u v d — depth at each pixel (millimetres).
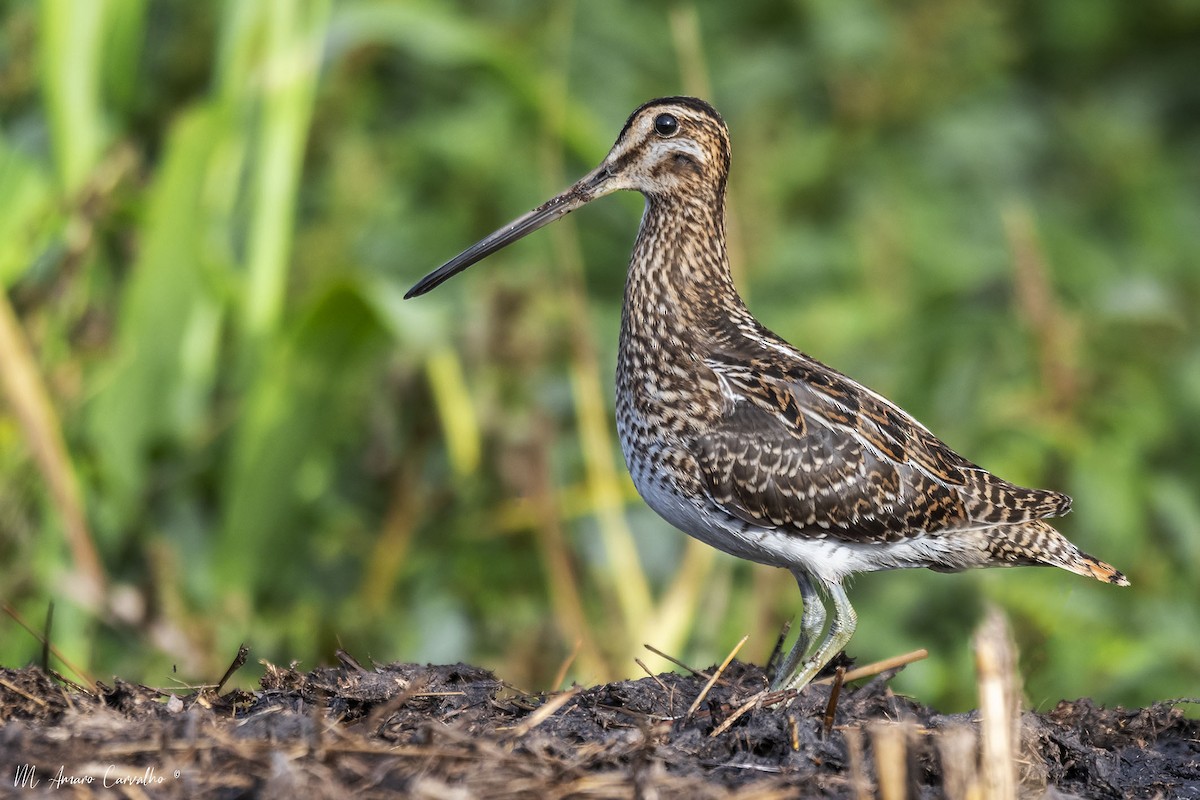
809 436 8992
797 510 8969
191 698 7883
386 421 11875
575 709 7840
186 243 11281
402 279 13125
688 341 9234
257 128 12008
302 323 11227
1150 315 12656
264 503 11398
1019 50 16953
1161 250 15352
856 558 9164
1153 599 11141
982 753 7016
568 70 14523
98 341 11453
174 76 13227
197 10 13328
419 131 13844
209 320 11617
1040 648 9953
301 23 11867
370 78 14484
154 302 11305
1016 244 12305
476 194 13578
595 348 12555
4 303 10266
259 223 11641
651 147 9484
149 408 11391
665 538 12125
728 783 7039
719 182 9555
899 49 15898
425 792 6668
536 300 12141
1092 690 10422
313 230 13016
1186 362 12609
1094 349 12445
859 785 6766
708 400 9062
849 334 12648
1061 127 16828
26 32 12391
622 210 13555
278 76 11656
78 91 11477
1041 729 7758
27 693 7566
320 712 7016
